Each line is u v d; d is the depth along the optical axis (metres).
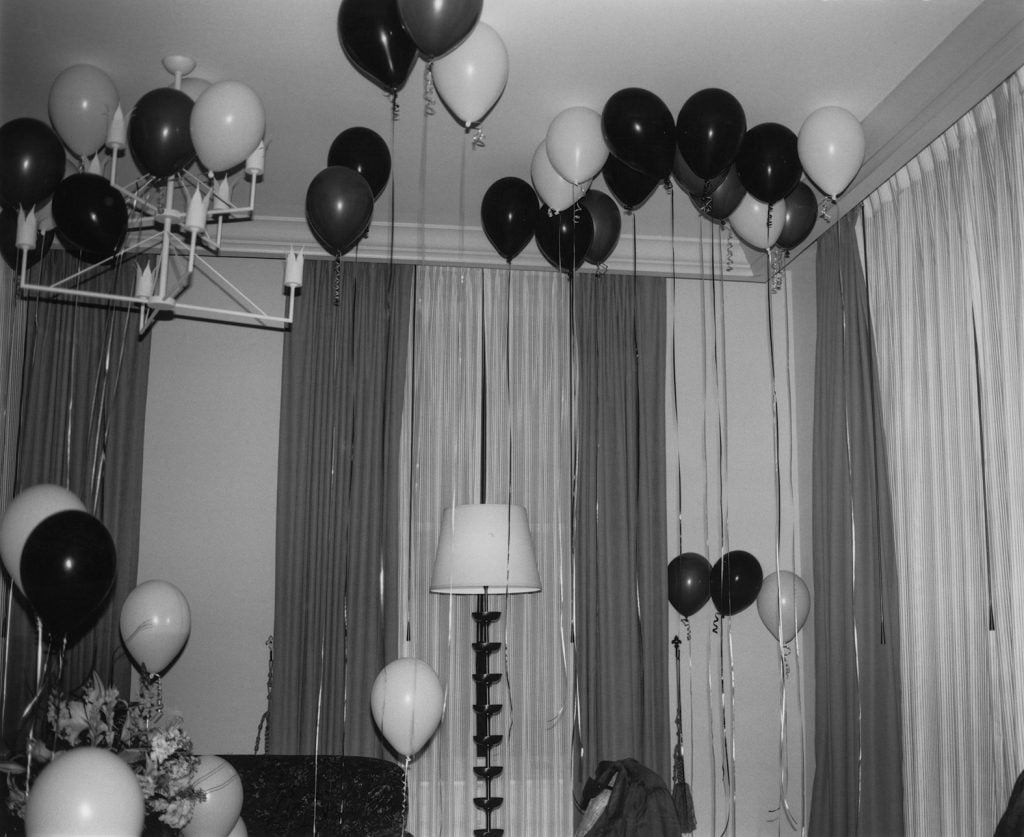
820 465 4.33
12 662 4.09
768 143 3.27
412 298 4.70
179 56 3.11
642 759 4.43
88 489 4.35
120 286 4.50
